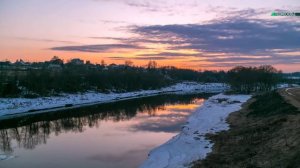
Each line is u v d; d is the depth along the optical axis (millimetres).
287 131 24359
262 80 109125
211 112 51438
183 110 63156
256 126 31812
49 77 99125
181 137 32844
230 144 26812
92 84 113062
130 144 33469
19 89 83500
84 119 54844
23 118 57000
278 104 41750
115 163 26547
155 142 34000
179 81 191875
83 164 26656
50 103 76688
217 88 158375
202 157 24172
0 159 28859
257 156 21250
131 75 132125
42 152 31359
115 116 57188
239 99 75812
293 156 18484
